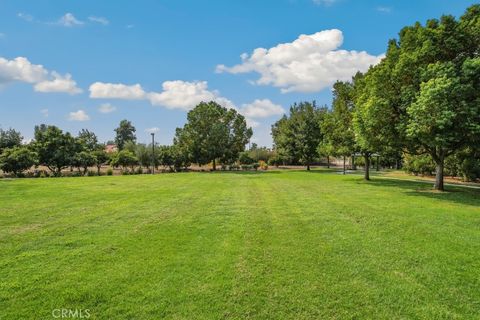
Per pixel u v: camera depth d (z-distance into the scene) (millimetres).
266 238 6973
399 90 15789
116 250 6098
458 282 4703
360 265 5344
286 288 4457
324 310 3891
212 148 43844
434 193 15328
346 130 24516
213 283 4590
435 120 12672
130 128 97938
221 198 13586
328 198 13539
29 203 12047
